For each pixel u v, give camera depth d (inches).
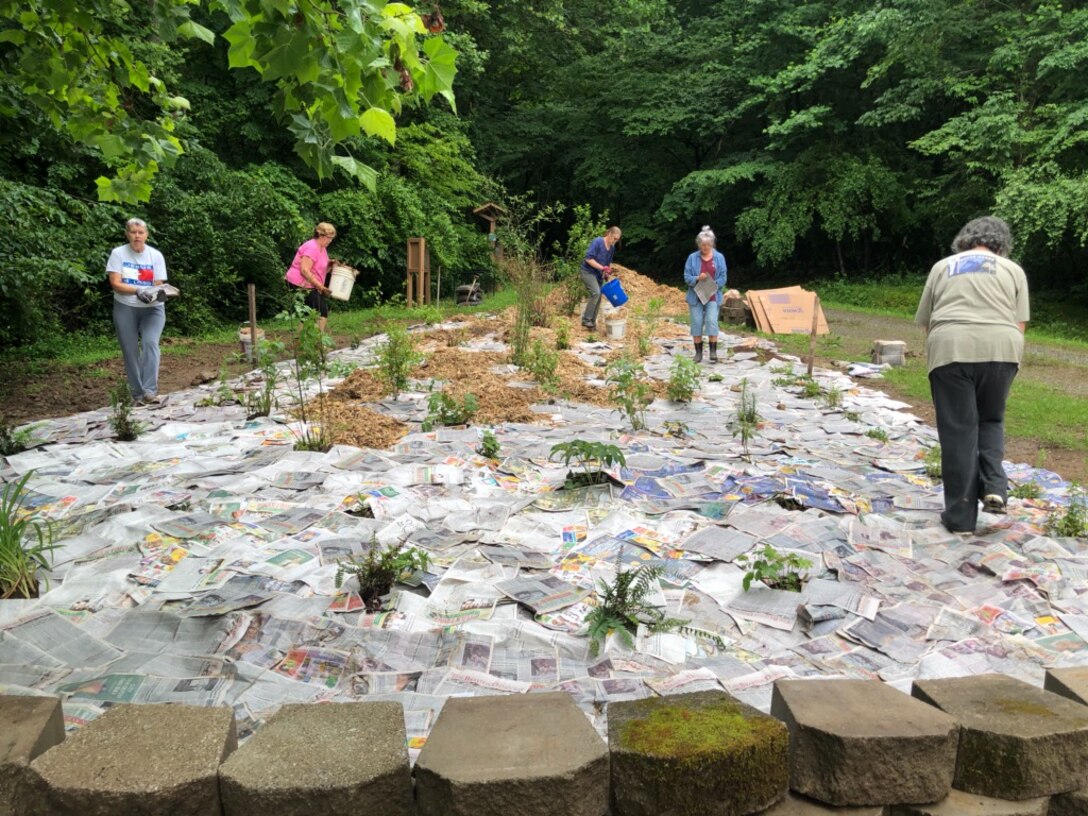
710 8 1200.2
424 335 441.4
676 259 1282.0
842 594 130.4
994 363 156.2
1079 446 246.4
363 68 85.7
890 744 75.1
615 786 73.8
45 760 70.8
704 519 165.0
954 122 696.4
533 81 1232.8
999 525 163.2
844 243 1057.5
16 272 373.4
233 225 583.8
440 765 71.6
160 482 185.5
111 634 115.1
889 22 741.3
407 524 161.5
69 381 358.3
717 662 111.5
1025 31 675.4
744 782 74.0
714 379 338.0
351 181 751.7
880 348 389.1
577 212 626.2
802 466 205.3
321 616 121.0
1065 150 637.9
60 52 136.3
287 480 188.1
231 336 522.3
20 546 137.4
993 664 111.8
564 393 300.8
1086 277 737.0
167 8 111.3
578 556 146.9
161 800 68.1
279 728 77.3
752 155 1026.7
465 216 1006.4
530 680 106.2
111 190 145.7
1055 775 76.9
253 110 711.7
